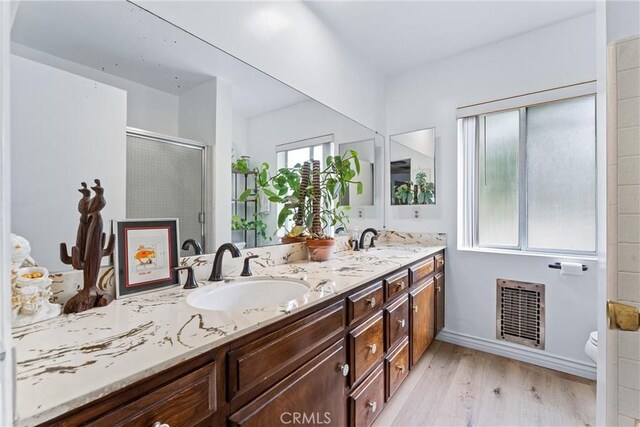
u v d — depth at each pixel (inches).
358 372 51.0
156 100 45.7
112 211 40.1
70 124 36.3
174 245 45.4
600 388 25.7
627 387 24.1
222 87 55.5
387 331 61.5
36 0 34.1
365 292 54.1
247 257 55.9
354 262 69.7
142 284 41.0
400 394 70.7
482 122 96.9
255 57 61.5
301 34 73.7
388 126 114.8
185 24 49.0
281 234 69.1
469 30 85.8
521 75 87.7
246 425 30.4
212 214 54.2
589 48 78.2
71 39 36.7
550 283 82.5
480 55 94.7
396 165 112.7
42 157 33.9
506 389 72.5
